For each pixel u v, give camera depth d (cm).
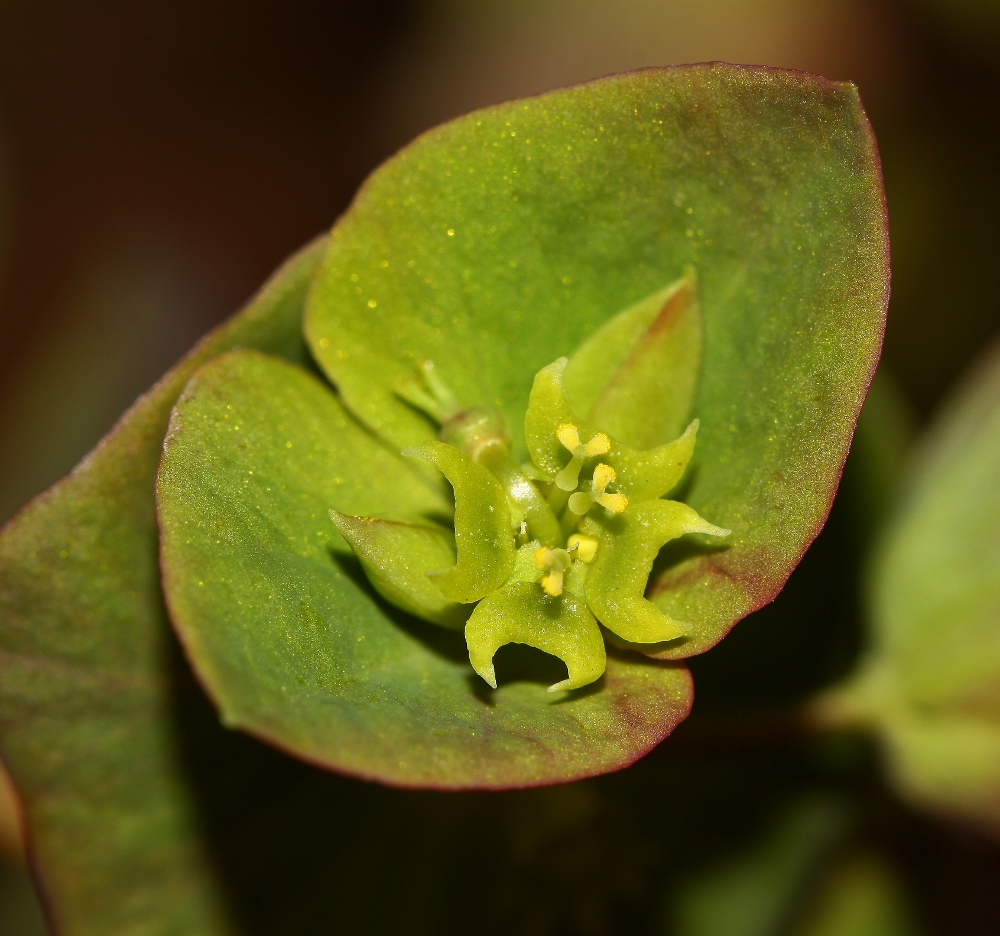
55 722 6
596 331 6
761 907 6
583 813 6
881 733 6
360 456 5
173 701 6
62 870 6
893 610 6
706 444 5
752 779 6
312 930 6
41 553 6
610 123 5
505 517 5
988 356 6
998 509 6
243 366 5
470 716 5
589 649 5
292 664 5
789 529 5
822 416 5
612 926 6
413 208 5
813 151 5
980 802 6
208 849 6
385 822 6
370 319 5
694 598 5
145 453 6
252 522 5
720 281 5
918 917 6
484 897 6
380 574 5
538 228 5
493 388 6
